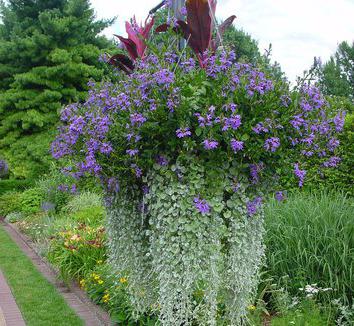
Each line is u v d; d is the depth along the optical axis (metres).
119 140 3.03
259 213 3.15
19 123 16.66
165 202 2.96
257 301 4.23
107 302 4.84
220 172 2.89
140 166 2.97
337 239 4.34
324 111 3.09
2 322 4.89
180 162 2.85
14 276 6.73
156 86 2.77
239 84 2.82
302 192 5.93
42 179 14.02
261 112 2.80
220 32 3.53
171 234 2.94
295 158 3.05
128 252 3.59
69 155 3.43
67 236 6.84
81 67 16.25
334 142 3.15
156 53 2.97
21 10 17.53
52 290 6.01
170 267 2.97
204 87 2.79
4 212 12.94
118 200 3.55
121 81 3.16
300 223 4.70
